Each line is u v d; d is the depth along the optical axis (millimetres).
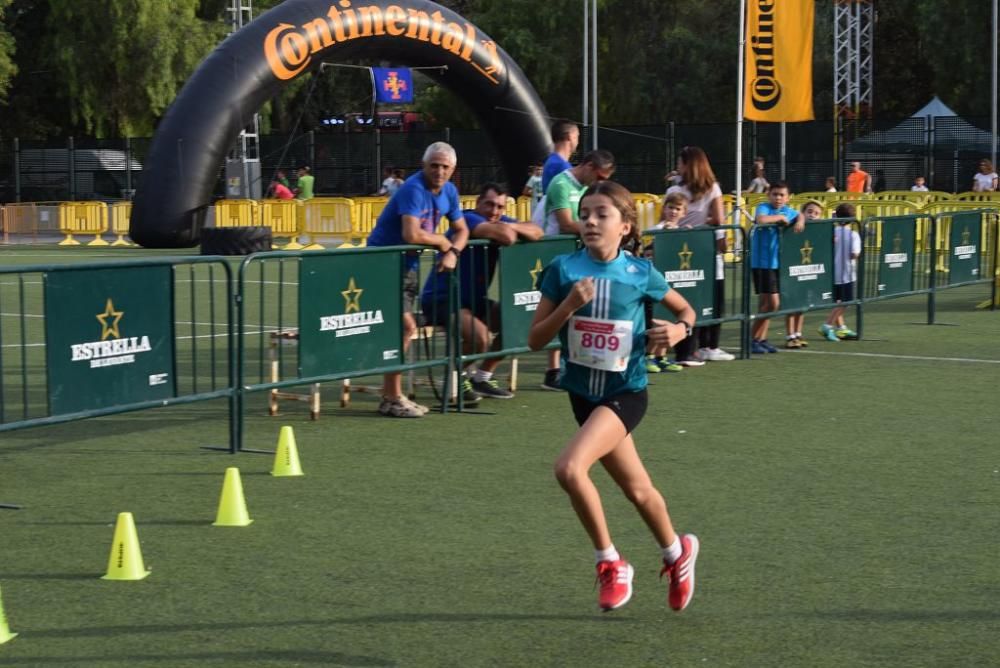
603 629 5242
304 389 11391
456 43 28969
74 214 33750
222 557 6289
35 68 48938
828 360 12992
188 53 45469
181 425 9781
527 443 9000
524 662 4887
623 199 5258
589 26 50031
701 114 51000
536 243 10805
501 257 10531
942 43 45188
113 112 46719
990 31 43812
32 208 34656
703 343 12930
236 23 37531
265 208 31297
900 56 54500
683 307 5363
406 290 10031
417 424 9742
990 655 4934
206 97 26891
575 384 5316
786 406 10344
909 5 51344
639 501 5273
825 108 51219
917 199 27797
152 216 26906
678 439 9062
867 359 13062
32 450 8867
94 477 8047
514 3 50156
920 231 16344
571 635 5180
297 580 5906
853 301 14375
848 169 37219
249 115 27484
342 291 9398
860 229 14352
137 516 7094
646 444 8883
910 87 55031
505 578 5926
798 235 13508
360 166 40562
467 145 40094
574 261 5305
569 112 52219
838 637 5137
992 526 6797
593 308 5211
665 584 5836
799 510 7137
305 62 27500
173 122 27078
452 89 30125
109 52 44719
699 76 50344
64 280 7727
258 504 7336
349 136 40688
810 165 37656
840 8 44812
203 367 12781
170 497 7527
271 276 22625
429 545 6469
